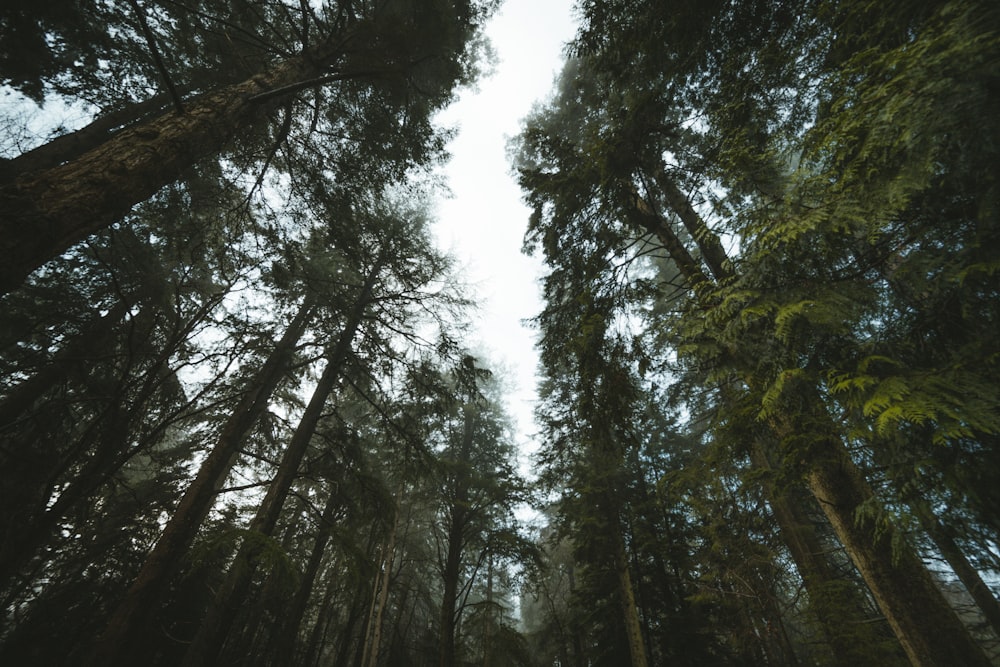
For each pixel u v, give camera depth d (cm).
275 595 1080
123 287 626
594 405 548
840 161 224
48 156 590
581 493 1118
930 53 171
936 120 165
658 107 524
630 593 973
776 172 282
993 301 206
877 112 192
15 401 580
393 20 624
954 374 183
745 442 349
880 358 205
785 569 741
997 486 185
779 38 334
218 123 420
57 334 550
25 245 240
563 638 1466
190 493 698
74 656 686
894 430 208
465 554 1666
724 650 926
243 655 1067
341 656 1282
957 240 209
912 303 253
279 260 676
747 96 365
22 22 500
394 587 1562
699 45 450
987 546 188
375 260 921
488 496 1408
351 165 694
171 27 548
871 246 241
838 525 362
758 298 262
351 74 525
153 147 349
